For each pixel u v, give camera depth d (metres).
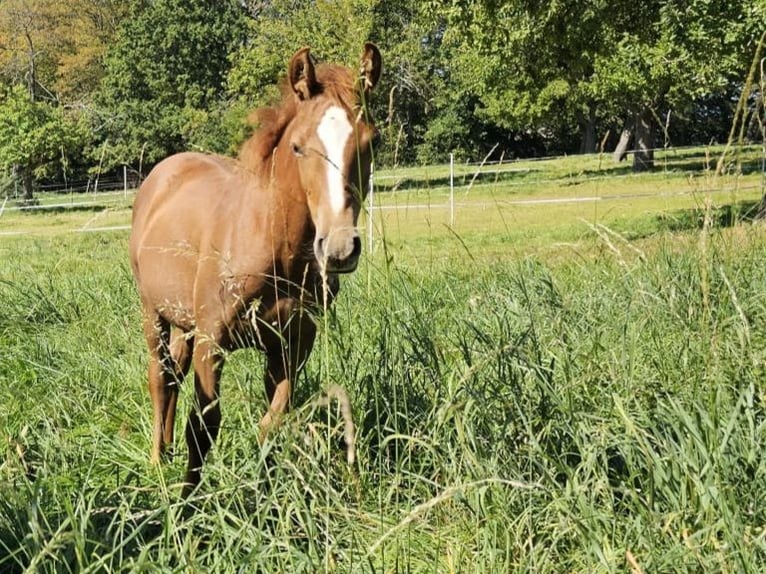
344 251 2.84
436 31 25.00
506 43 13.38
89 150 29.12
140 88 36.72
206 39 36.41
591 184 20.83
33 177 25.95
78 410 4.36
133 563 2.21
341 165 2.94
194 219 3.62
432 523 2.91
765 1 10.05
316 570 2.37
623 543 2.49
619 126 40.94
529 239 12.38
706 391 2.94
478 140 35.06
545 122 30.47
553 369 3.50
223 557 2.46
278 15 28.83
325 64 3.29
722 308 3.25
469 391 2.95
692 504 2.48
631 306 4.09
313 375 4.04
